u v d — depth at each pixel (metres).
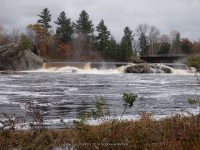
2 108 21.02
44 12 137.12
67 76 56.47
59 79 49.06
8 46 74.06
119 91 32.66
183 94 30.25
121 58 123.56
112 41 130.75
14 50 73.44
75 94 29.73
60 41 133.62
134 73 69.12
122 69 71.94
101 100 14.81
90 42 136.12
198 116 11.59
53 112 19.75
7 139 10.64
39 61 75.50
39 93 30.42
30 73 64.12
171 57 84.00
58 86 37.84
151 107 22.05
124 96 9.98
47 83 41.88
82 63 75.31
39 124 11.89
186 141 9.38
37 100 25.42
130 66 71.06
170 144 9.25
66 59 129.62
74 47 133.12
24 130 11.84
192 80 49.12
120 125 11.12
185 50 159.62
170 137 10.15
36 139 10.61
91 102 24.47
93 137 9.66
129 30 151.38
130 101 9.94
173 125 11.13
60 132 11.45
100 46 133.00
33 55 75.25
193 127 10.37
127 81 46.38
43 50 130.50
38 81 45.00
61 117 17.83
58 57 130.00
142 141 9.43
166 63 76.44
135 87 37.28
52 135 11.07
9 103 23.47
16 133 11.31
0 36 142.50
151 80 48.91
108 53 128.00
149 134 10.40
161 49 162.00
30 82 43.19
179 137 9.84
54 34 135.38
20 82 43.03
